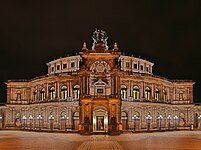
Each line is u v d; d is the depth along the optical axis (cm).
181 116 11200
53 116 9744
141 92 9819
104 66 8106
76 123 9338
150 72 11200
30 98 11256
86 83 8012
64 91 9762
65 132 8512
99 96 7950
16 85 11388
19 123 11150
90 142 5484
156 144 5081
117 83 8012
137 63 10594
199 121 11356
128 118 9369
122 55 10194
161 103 10256
